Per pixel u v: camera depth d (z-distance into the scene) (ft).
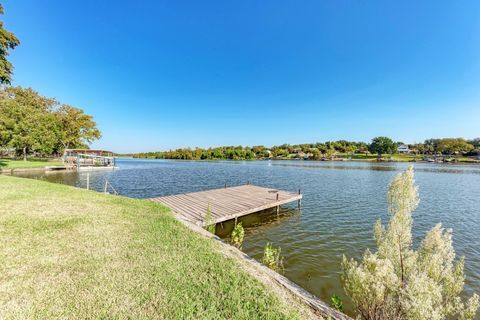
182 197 44.86
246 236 32.19
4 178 44.80
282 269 23.06
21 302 9.50
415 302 9.53
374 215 42.39
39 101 140.87
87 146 165.37
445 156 277.23
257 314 9.77
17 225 17.89
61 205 25.21
